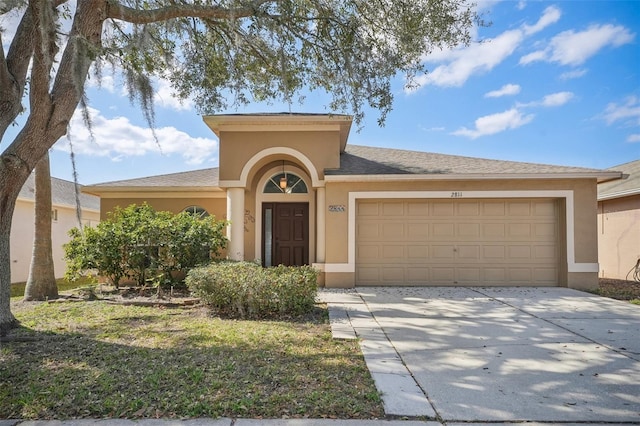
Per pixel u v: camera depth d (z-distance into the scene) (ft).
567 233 34.73
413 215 36.40
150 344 17.49
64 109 17.89
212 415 10.77
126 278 37.55
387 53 25.17
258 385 12.76
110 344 17.47
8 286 19.72
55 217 54.34
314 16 26.50
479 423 10.55
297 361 15.23
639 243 41.83
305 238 40.57
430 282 36.04
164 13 21.01
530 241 35.94
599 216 48.96
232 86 30.04
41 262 29.63
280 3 23.88
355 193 35.60
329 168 36.86
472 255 36.06
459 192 35.37
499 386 12.99
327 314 24.09
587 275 34.40
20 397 11.79
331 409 11.14
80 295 31.14
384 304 27.20
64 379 13.24
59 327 20.59
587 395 12.30
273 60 27.40
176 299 29.48
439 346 17.44
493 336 19.08
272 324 21.54
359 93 25.75
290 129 37.17
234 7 23.17
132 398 11.75
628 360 15.56
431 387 12.86
